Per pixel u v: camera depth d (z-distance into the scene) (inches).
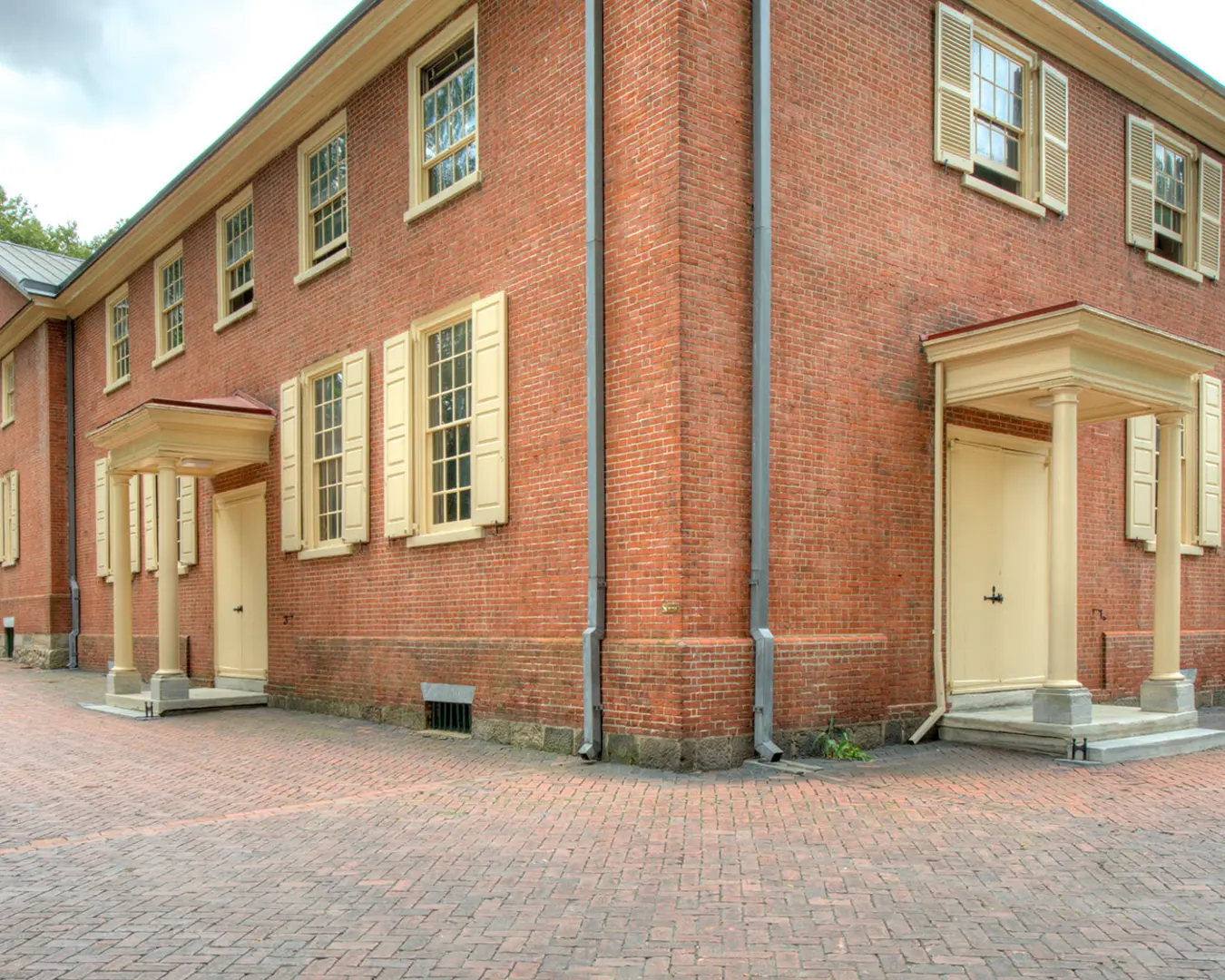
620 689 338.6
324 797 308.3
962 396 397.4
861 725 368.5
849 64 389.1
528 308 392.8
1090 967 164.2
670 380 328.8
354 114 512.4
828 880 209.6
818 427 366.6
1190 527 542.9
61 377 890.1
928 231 414.3
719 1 345.1
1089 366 366.9
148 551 727.7
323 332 529.3
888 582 385.1
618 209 352.2
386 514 466.6
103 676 776.3
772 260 357.1
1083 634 471.8
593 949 173.3
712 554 330.6
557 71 384.8
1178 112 552.7
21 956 173.5
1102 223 504.7
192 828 267.6
